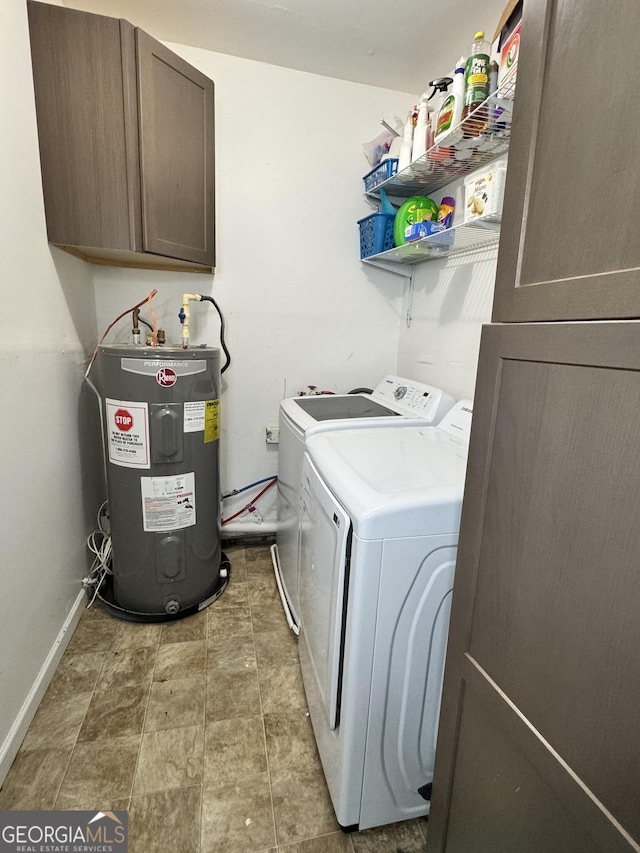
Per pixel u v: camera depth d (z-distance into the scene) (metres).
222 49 1.83
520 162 0.64
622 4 0.48
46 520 1.41
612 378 0.50
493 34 1.55
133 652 1.57
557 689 0.60
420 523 0.88
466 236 1.54
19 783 1.10
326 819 1.05
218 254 2.04
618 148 0.49
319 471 1.15
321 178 2.10
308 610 1.31
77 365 1.71
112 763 1.16
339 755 0.99
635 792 0.50
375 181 1.97
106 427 1.63
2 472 1.14
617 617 0.51
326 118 2.04
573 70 0.55
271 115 1.97
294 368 2.26
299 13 1.59
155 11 1.59
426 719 1.00
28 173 1.31
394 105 2.12
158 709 1.33
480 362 0.73
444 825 0.89
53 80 1.36
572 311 0.56
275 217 2.08
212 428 1.76
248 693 1.40
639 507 0.48
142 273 1.99
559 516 0.58
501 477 0.69
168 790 1.10
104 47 1.38
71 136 1.40
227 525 2.34
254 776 1.14
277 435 2.27
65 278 1.59
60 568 1.53
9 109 1.20
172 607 1.73
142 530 1.67
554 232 0.59
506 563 0.69
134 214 1.49
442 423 1.55
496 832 0.73
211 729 1.27
